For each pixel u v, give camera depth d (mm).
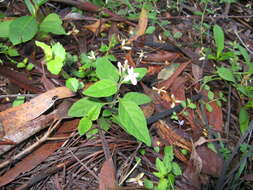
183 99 375
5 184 270
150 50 441
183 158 324
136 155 318
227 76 364
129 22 491
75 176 293
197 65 425
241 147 333
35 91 350
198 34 515
